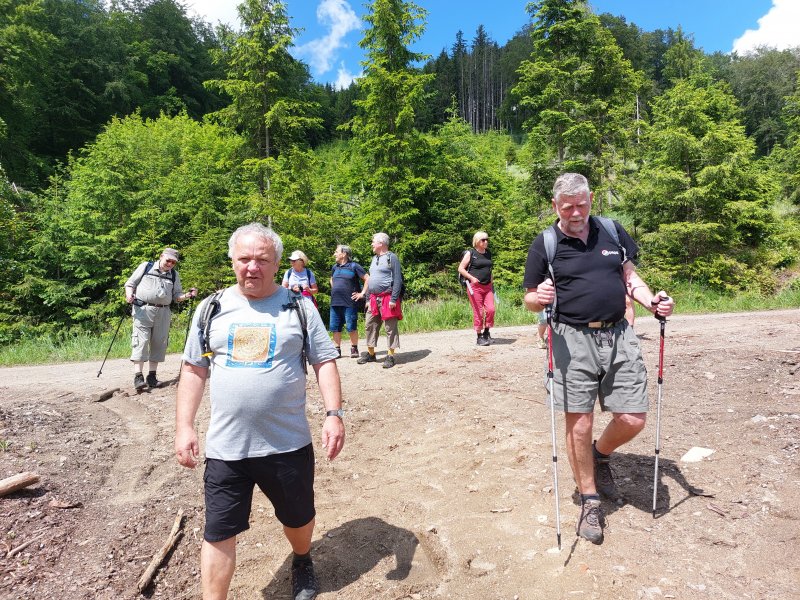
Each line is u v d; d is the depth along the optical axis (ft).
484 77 287.07
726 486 10.10
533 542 8.89
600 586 7.55
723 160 58.85
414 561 8.80
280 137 53.93
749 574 7.59
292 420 7.25
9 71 72.54
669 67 115.24
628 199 63.52
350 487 11.94
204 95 128.88
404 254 56.13
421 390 19.17
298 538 7.83
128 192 56.03
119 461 13.15
